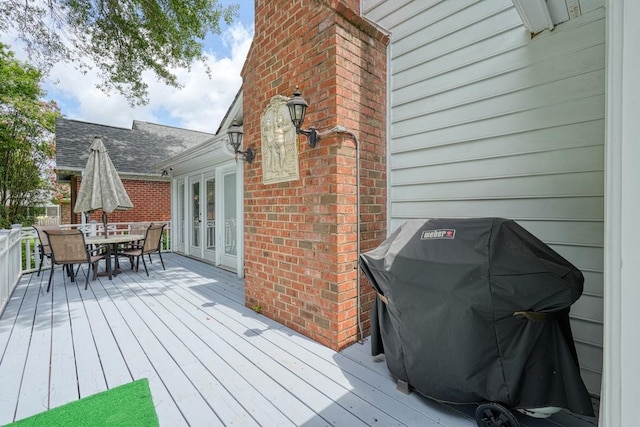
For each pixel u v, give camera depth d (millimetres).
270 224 3254
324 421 1741
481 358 1585
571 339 1659
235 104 5664
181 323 3152
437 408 1844
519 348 1528
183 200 8250
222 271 5820
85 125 11273
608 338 754
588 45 2025
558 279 1505
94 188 5211
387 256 1961
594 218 2018
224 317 3320
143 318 3295
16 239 5016
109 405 1863
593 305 2020
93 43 7254
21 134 12336
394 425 1711
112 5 6789
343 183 2607
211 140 5434
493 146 2447
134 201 10219
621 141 724
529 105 2270
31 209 13875
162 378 2162
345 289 2623
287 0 3006
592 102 2020
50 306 3693
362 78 2830
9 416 1761
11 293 4184
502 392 1553
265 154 3248
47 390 2016
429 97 2820
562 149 2135
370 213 2920
